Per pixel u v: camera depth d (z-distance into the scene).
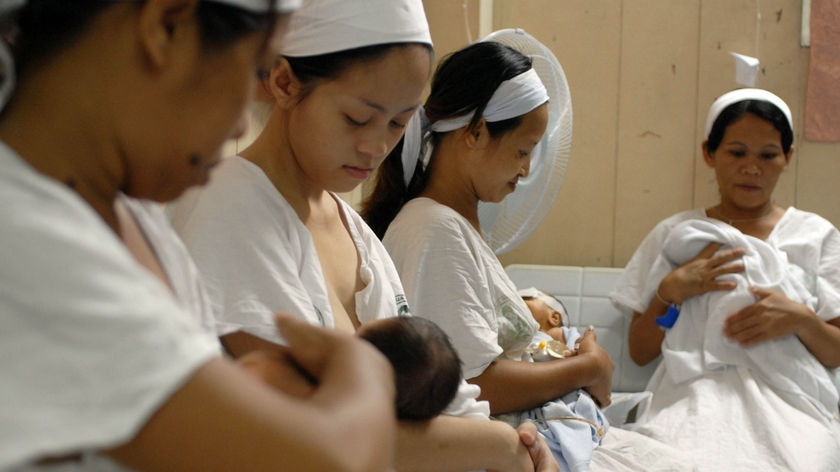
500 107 1.61
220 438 0.50
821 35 2.58
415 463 1.09
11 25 0.57
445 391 1.06
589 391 1.75
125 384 0.48
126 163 0.59
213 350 0.53
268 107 1.36
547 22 2.72
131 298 0.50
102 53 0.55
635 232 2.73
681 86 2.67
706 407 2.03
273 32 0.60
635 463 1.64
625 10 2.67
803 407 2.04
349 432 0.52
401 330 1.05
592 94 2.71
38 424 0.47
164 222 0.75
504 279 1.66
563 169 2.04
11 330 0.47
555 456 1.54
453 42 2.43
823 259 2.32
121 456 0.51
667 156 2.69
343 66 1.09
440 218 1.55
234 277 1.04
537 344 1.88
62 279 0.48
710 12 2.64
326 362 0.61
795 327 2.09
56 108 0.56
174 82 0.56
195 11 0.55
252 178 1.10
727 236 2.26
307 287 1.10
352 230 1.30
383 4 1.09
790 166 2.64
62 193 0.52
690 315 2.25
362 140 1.14
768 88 2.63
